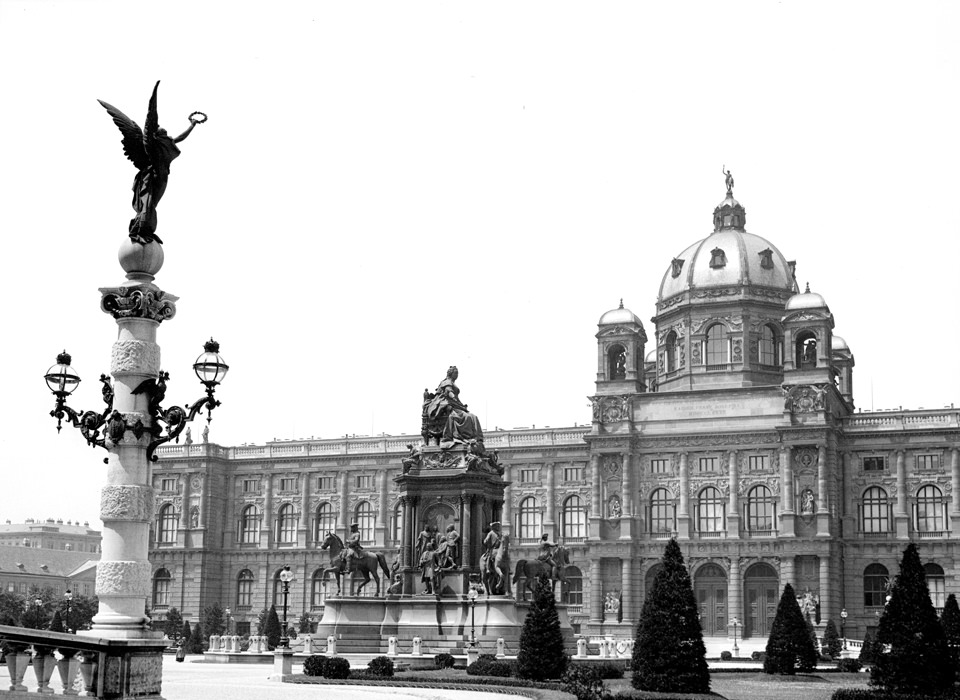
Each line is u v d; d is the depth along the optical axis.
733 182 166.12
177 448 171.25
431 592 78.38
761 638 138.38
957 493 136.25
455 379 84.00
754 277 152.88
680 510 143.88
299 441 168.25
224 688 54.44
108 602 29.95
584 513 151.50
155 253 31.61
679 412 146.50
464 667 67.62
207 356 32.09
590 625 144.62
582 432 154.12
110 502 30.30
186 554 166.88
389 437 164.00
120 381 31.00
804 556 137.75
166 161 31.81
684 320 153.88
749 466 142.75
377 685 57.22
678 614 53.09
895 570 137.25
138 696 27.81
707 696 51.00
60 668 27.45
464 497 79.31
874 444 140.75
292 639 115.81
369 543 161.12
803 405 140.00
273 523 167.38
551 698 48.97
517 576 82.62
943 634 51.00
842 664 87.50
